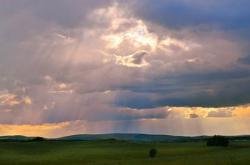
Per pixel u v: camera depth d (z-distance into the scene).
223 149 100.31
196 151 96.31
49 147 110.31
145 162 56.47
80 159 80.44
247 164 45.94
